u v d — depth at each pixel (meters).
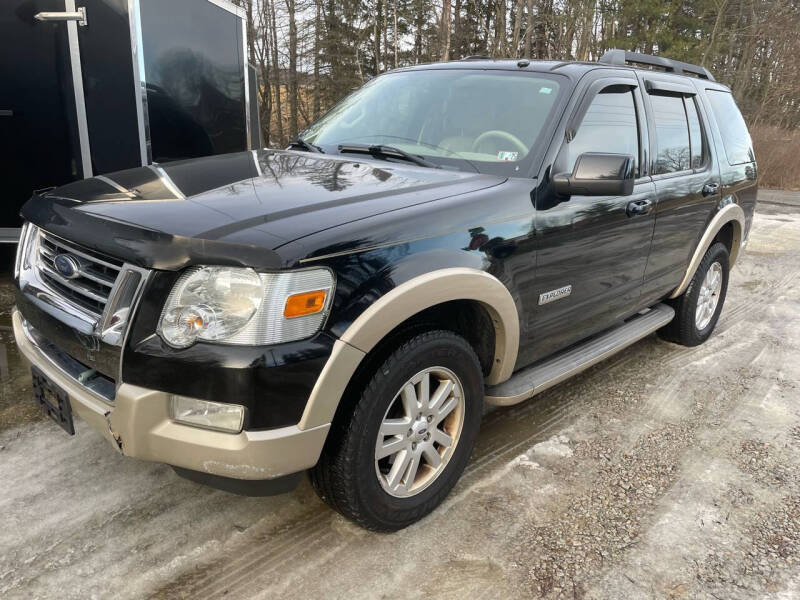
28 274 2.45
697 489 2.89
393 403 2.38
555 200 2.83
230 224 1.99
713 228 4.34
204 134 5.39
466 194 2.54
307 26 24.42
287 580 2.22
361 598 2.16
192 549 2.35
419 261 2.22
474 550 2.42
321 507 2.63
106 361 2.00
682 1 30.17
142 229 1.98
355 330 2.02
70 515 2.49
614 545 2.48
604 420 3.52
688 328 4.57
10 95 4.53
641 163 3.57
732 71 30.83
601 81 3.27
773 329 5.28
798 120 27.28
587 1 26.28
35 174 4.71
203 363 1.88
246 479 1.98
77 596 2.10
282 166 2.79
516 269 2.66
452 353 2.44
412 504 2.46
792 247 8.96
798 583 2.33
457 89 3.33
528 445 3.21
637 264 3.58
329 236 2.01
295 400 1.95
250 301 1.89
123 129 4.75
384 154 3.07
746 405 3.80
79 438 3.03
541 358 3.15
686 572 2.35
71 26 4.46
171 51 4.94
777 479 3.01
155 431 1.95
